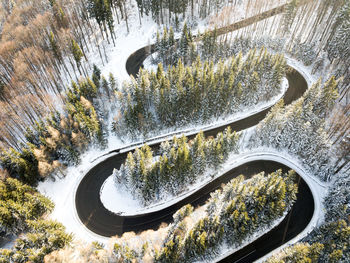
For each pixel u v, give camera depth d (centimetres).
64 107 6512
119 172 5372
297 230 4838
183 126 6844
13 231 4372
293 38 8994
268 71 7300
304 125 5684
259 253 4534
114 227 5006
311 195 5394
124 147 6438
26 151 5306
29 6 9806
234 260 4462
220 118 7144
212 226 4103
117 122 6412
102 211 5272
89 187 5700
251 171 5941
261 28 9781
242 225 4150
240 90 6681
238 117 7188
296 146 5969
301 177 5744
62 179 5769
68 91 6875
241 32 9762
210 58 8594
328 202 5028
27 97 6469
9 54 7444
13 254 3822
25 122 6825
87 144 6238
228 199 4706
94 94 6812
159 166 5019
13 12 9494
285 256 3831
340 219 4369
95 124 6041
